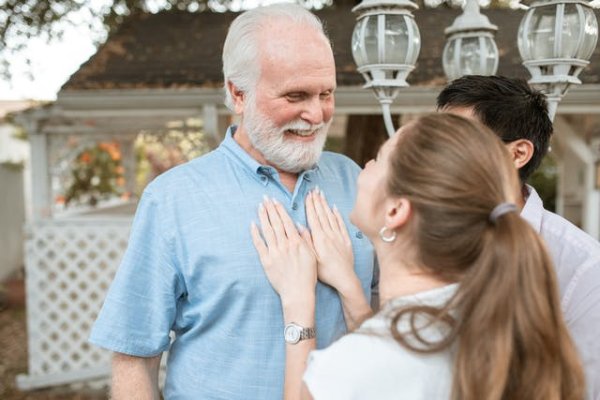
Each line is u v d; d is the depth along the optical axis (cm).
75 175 593
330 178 170
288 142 151
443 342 102
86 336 468
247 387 148
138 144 827
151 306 152
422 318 106
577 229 152
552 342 98
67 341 467
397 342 104
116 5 489
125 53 456
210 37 475
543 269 100
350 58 400
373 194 117
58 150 469
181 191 153
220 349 150
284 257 144
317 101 148
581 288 142
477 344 97
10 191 913
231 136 165
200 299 152
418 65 376
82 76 424
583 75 338
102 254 457
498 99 155
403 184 109
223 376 150
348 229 164
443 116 113
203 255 148
